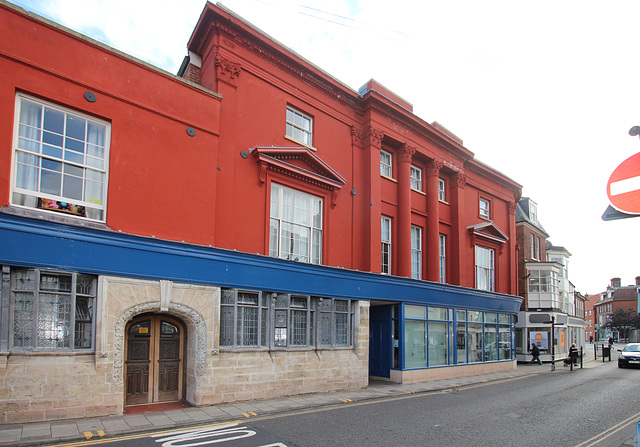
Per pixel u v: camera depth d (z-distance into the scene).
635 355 23.97
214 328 10.37
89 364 8.45
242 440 7.43
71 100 8.96
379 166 16.16
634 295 77.00
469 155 20.72
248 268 11.17
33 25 8.61
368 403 11.43
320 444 7.39
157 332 10.20
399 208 17.06
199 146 10.95
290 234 13.37
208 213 10.88
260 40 13.03
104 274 8.82
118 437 7.43
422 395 13.18
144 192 9.84
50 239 8.20
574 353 23.11
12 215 7.77
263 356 11.26
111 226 9.24
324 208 14.38
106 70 9.55
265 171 12.66
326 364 12.71
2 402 7.48
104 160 9.45
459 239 19.72
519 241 29.48
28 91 8.41
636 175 4.50
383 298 14.98
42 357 7.95
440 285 17.48
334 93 15.34
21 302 7.95
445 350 17.62
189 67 13.30
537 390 14.76
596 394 14.05
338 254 14.58
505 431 8.80
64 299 8.45
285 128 13.72
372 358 16.59
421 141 18.31
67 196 8.87
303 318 12.53
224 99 12.06
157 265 9.56
